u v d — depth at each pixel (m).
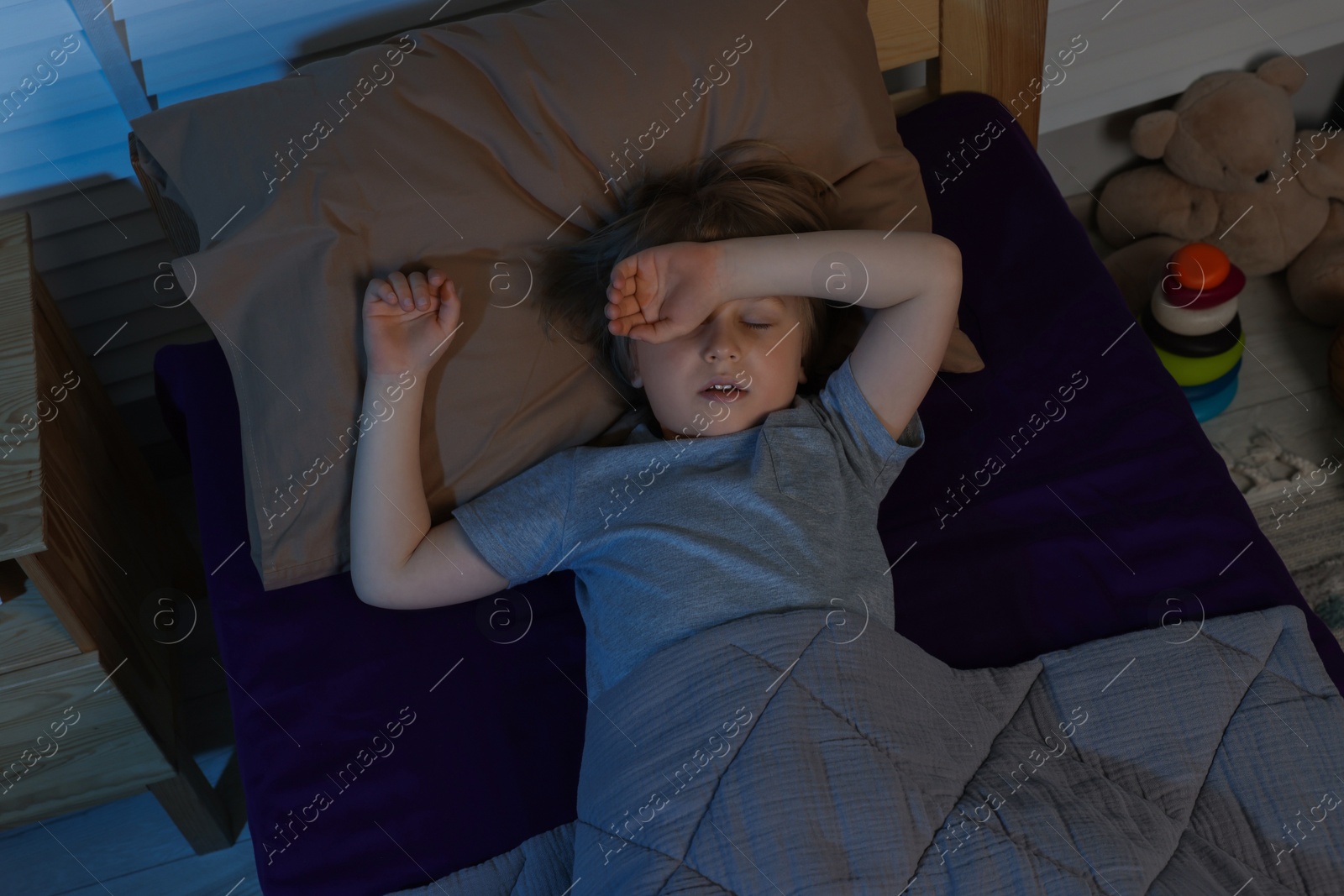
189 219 1.25
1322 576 1.42
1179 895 0.83
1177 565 1.09
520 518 1.06
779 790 0.86
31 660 1.07
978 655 1.06
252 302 1.04
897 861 0.84
